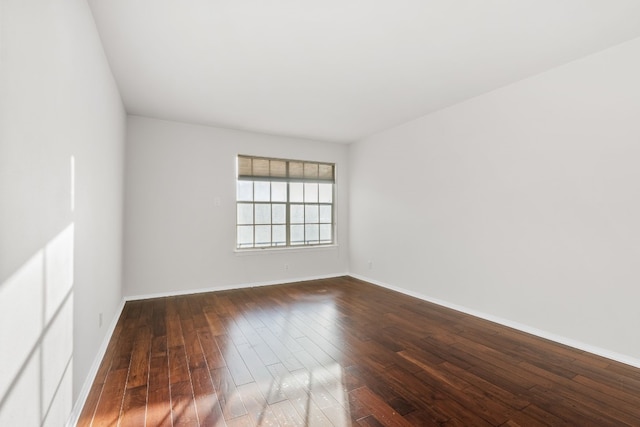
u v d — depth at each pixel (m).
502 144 3.33
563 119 2.85
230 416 1.79
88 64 2.02
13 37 1.00
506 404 1.91
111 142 2.97
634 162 2.44
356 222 5.70
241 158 5.01
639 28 2.32
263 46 2.56
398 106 3.92
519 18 2.21
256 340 2.88
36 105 1.18
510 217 3.25
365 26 2.31
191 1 2.01
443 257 4.00
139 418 1.77
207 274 4.67
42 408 1.24
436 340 2.89
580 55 2.71
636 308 2.43
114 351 2.63
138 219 4.25
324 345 2.78
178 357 2.53
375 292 4.66
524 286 3.13
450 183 3.91
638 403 1.93
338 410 1.85
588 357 2.55
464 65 2.89
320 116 4.30
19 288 1.05
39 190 1.21
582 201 2.72
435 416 1.79
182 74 3.04
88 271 2.05
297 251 5.41
